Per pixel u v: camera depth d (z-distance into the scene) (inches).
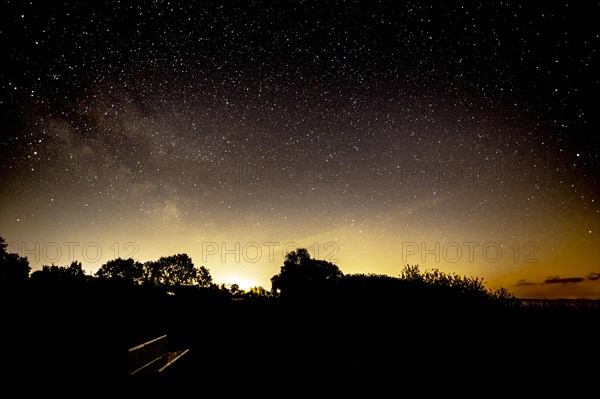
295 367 238.1
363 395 179.3
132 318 466.9
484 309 263.4
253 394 180.7
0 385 171.3
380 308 325.1
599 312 248.2
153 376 207.9
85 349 216.7
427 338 252.2
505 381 182.4
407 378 204.7
